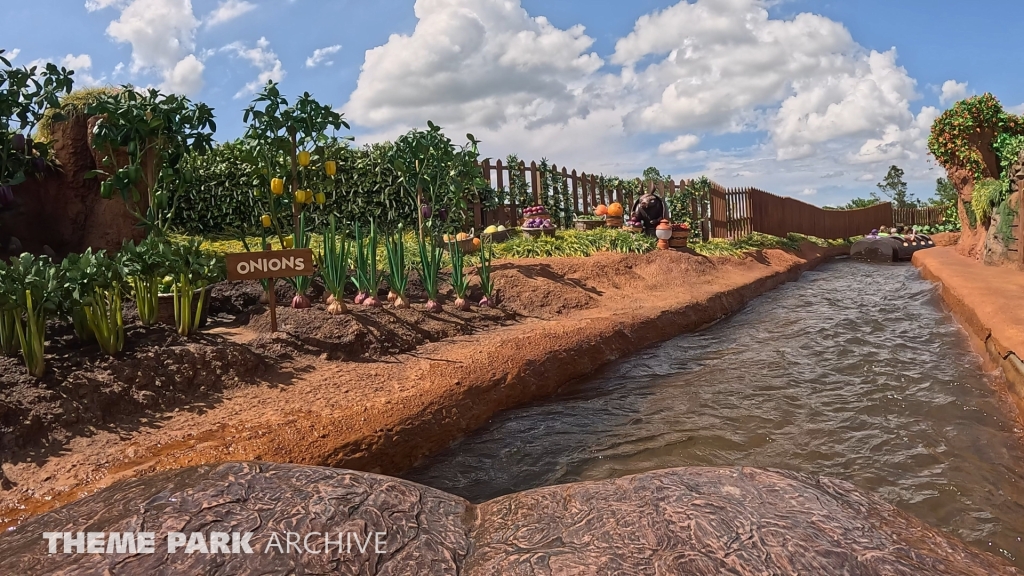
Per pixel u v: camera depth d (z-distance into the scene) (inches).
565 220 587.2
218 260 203.5
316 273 255.0
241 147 247.1
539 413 195.0
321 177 257.6
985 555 88.7
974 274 398.6
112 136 217.5
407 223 444.8
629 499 97.9
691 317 329.7
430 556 85.7
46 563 80.2
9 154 257.4
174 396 157.8
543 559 82.5
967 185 556.4
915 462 154.9
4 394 136.7
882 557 80.7
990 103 537.0
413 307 251.9
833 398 205.3
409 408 166.1
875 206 1024.9
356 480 106.5
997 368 218.4
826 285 520.4
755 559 79.3
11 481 117.1
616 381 229.9
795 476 109.0
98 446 131.7
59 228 288.0
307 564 80.1
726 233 660.7
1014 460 154.1
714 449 166.9
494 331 252.7
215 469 110.7
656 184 642.8
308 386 174.1
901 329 315.0
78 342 168.6
